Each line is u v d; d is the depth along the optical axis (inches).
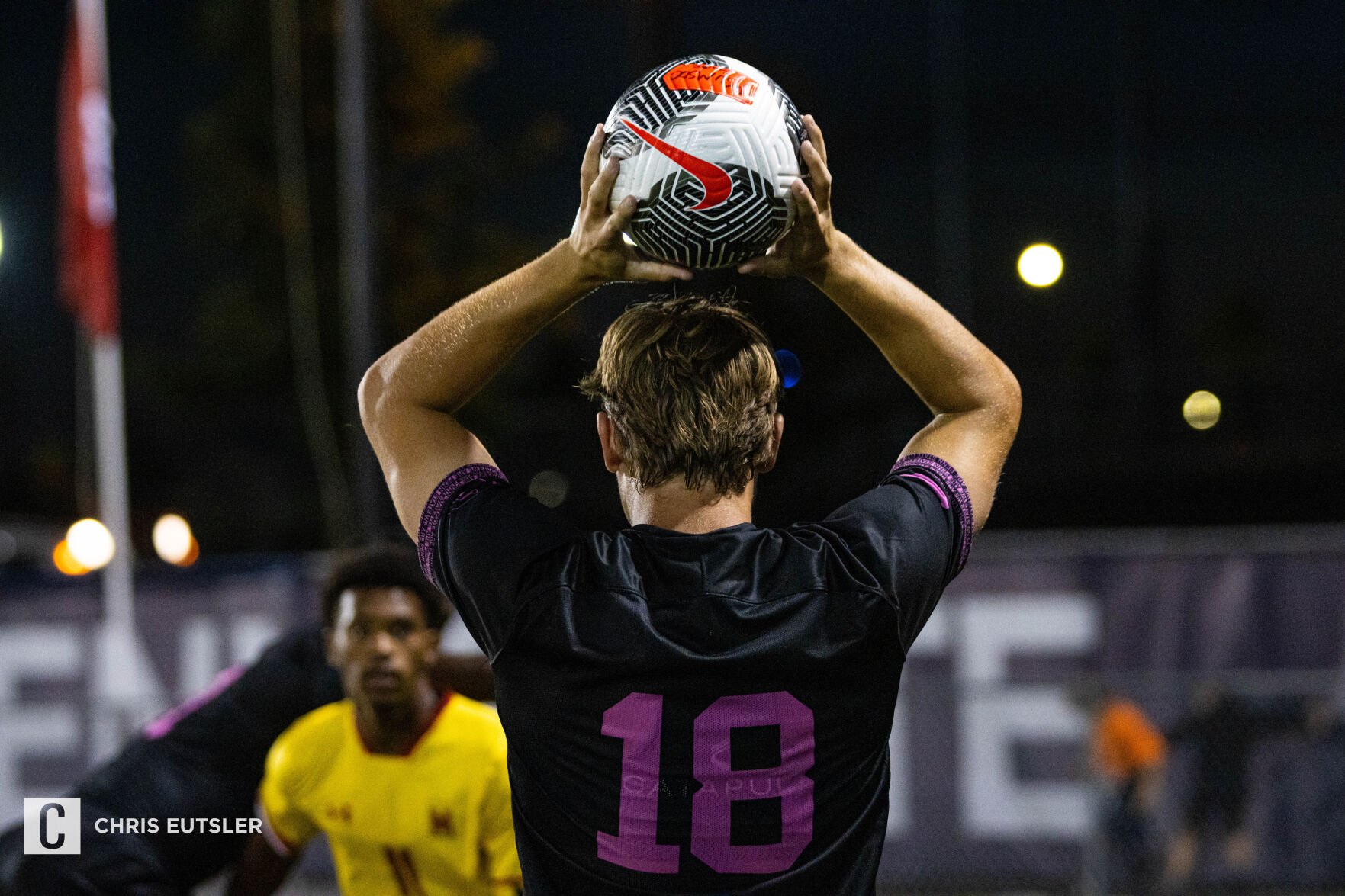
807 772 174.9
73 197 876.0
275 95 1927.9
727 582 178.5
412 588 334.3
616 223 175.6
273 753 353.1
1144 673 789.9
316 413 1215.6
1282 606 783.1
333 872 847.1
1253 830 771.4
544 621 177.0
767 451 191.5
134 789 432.1
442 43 1943.9
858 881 177.2
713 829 173.2
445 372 192.1
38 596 841.5
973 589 808.3
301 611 836.0
